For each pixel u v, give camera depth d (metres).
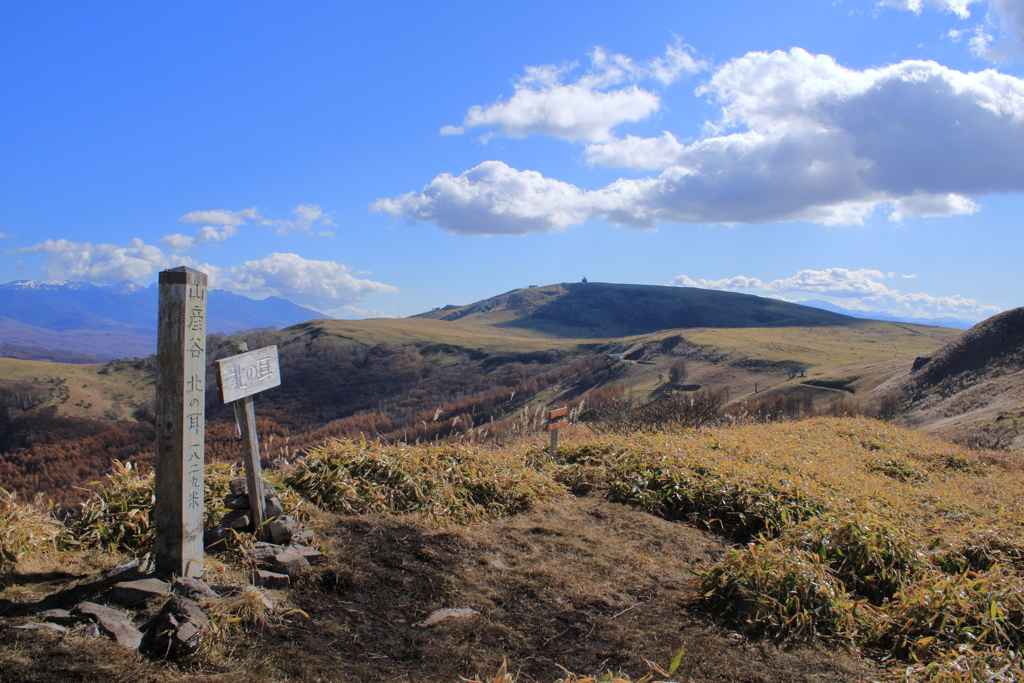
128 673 2.78
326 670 3.14
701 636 3.94
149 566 3.98
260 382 4.56
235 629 3.39
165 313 3.75
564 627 3.97
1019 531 5.76
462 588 4.39
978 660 3.52
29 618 3.11
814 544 5.21
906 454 12.36
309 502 5.67
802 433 12.80
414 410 72.12
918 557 5.04
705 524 6.58
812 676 3.49
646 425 13.26
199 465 3.94
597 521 6.43
